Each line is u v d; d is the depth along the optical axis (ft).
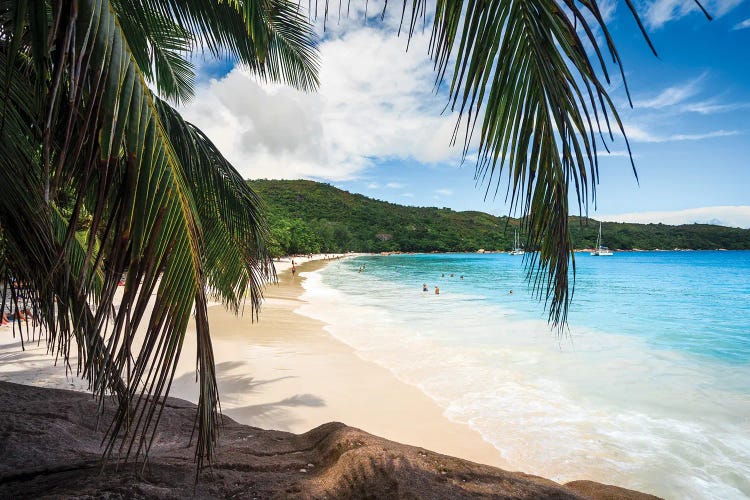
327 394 23.35
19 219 5.99
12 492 6.97
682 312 66.85
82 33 2.93
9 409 11.27
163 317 3.88
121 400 4.08
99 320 3.48
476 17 3.51
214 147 13.33
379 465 8.30
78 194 3.03
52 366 21.67
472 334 42.45
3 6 4.78
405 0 3.51
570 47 3.27
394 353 33.55
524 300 73.46
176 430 11.57
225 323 43.09
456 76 3.58
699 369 31.94
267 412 20.40
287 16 16.03
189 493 7.29
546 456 17.40
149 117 3.65
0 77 5.47
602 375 28.91
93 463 8.45
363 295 81.10
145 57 11.62
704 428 20.29
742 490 15.11
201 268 4.33
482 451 17.75
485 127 3.63
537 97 3.65
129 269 3.54
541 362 31.73
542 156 3.77
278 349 32.83
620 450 17.95
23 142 5.78
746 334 47.39
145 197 3.50
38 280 6.58
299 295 78.23
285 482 8.07
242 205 14.10
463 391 24.88
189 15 11.97
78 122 3.72
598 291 101.60
